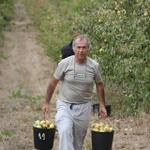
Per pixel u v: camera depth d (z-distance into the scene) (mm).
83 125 15383
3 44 43906
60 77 15266
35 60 39281
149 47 26562
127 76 26234
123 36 28953
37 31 48281
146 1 29547
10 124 23562
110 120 23484
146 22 27719
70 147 14789
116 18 31891
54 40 41938
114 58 28344
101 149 15312
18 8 57500
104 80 27922
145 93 24578
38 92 31422
